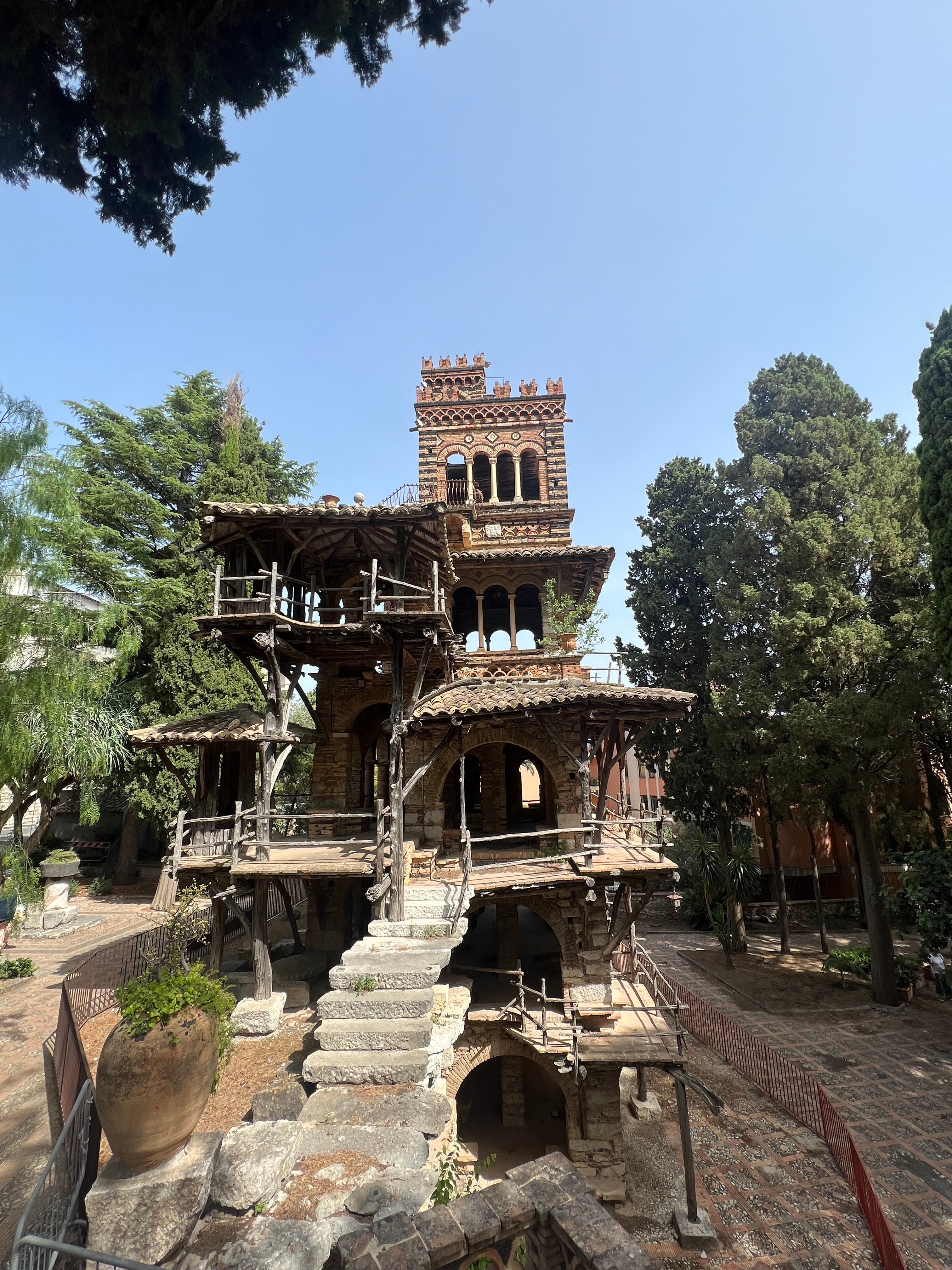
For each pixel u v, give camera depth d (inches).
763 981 1047.0
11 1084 564.7
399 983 424.8
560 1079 623.5
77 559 1121.4
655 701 661.3
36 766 915.4
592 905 689.0
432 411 1145.4
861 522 943.0
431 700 714.2
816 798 941.8
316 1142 285.4
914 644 893.2
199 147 358.6
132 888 1315.2
